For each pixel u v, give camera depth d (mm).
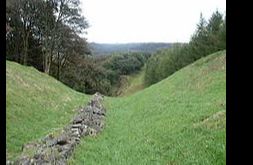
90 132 18578
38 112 27891
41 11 66500
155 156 13516
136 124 22453
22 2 65250
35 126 23984
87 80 74125
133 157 13750
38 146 15281
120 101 40875
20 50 67812
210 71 39562
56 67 71625
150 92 42219
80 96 43125
